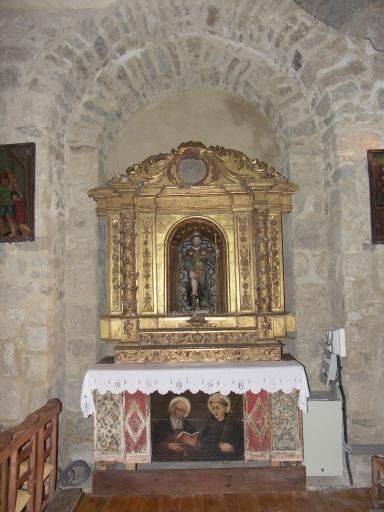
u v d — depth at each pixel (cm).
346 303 436
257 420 423
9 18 455
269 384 415
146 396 425
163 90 562
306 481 425
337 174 453
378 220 437
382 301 435
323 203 502
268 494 411
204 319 481
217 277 520
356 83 450
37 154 447
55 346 459
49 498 385
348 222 442
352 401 429
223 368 419
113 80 506
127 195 486
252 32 477
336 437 430
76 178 506
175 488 414
